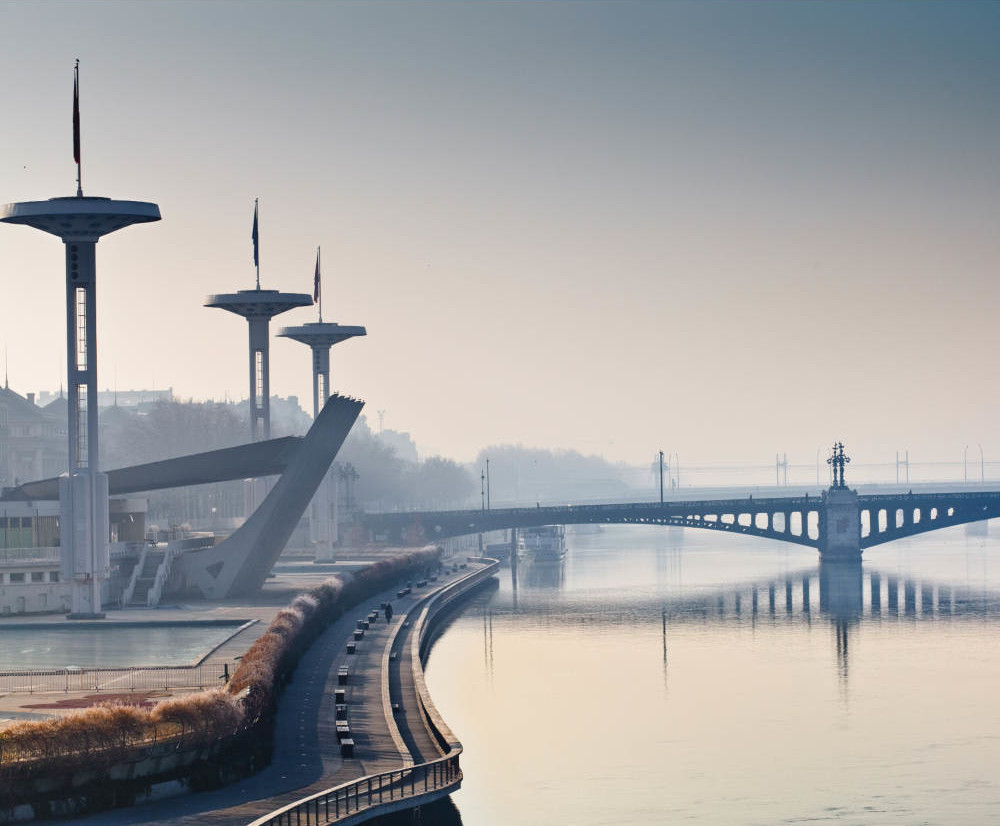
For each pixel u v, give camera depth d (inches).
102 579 7445.9
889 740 6028.5
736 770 5482.3
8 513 7775.6
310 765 4232.3
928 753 5792.3
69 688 5093.5
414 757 4399.6
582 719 6382.9
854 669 7755.9
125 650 6338.6
